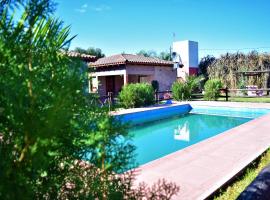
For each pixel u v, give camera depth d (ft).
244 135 27.58
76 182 5.58
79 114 5.32
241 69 85.92
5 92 3.51
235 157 19.95
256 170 17.33
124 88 52.60
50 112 3.55
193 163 18.72
